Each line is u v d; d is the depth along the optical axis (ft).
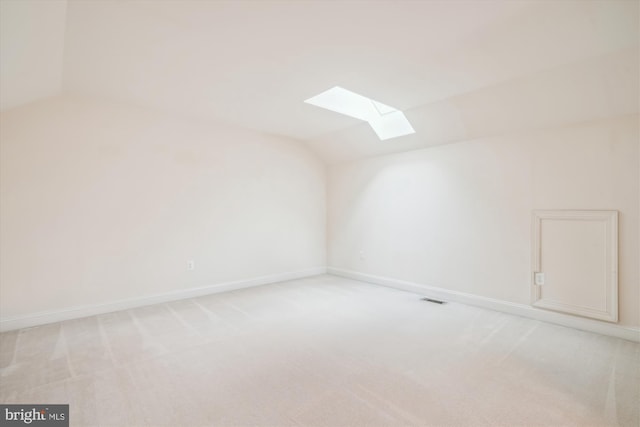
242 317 10.22
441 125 11.64
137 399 5.76
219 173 13.35
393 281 14.26
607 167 8.76
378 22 6.38
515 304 10.52
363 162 15.66
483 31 6.68
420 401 5.71
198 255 12.76
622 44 6.93
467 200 11.74
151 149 11.57
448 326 9.45
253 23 6.38
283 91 9.85
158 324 9.56
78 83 9.16
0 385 6.18
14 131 9.13
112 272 10.77
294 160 16.10
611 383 6.28
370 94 10.03
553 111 9.28
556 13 6.03
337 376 6.58
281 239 15.60
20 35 5.62
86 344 8.10
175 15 6.06
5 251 9.02
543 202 9.92
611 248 8.65
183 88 9.62
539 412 5.39
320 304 11.69
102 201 10.57
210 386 6.20
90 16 6.01
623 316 8.52
